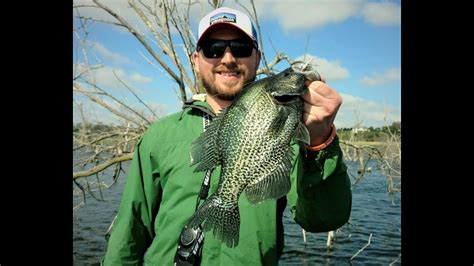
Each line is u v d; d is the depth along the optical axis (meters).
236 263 0.79
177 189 0.86
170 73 2.53
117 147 2.82
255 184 0.71
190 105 0.92
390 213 4.20
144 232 0.93
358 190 5.44
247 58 0.94
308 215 0.79
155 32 2.57
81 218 3.78
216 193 0.73
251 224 0.80
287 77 0.70
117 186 5.19
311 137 0.71
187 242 0.80
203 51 0.94
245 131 0.73
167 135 0.91
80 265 2.70
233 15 0.94
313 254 3.04
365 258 2.98
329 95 0.69
